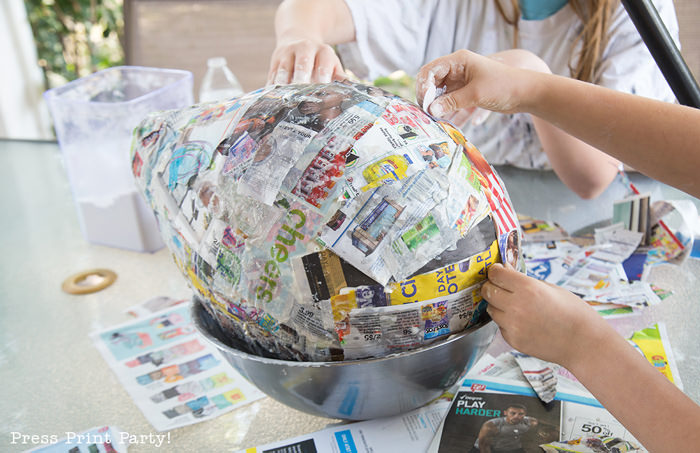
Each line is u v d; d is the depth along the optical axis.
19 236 1.03
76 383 0.66
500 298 0.48
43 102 2.28
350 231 0.44
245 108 0.51
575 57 1.05
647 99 0.58
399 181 0.45
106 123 0.88
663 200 0.85
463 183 0.47
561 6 1.06
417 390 0.50
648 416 0.45
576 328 0.48
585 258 0.78
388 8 1.10
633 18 0.61
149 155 0.54
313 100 0.49
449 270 0.46
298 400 0.50
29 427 0.59
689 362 0.60
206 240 0.48
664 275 0.75
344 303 0.45
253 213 0.46
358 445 0.53
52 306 0.81
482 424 0.53
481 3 1.12
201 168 0.49
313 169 0.45
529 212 0.93
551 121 0.61
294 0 1.03
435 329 0.47
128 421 0.59
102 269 0.90
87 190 0.94
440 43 1.17
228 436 0.56
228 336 0.54
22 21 2.15
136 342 0.72
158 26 1.64
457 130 0.54
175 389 0.64
